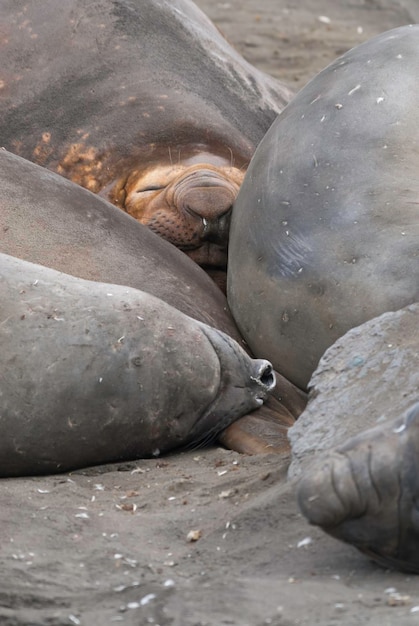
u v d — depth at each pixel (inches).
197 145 1369.3
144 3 1459.2
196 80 1433.3
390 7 3014.3
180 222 1250.0
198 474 900.6
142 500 842.8
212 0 3085.6
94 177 1360.7
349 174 1020.5
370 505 652.1
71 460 935.7
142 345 942.4
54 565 721.0
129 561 727.1
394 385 796.0
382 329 845.8
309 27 2787.9
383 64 1077.1
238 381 1003.9
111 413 932.6
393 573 681.6
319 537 729.0
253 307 1062.4
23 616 655.1
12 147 1371.8
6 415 908.6
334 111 1056.8
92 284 969.5
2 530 779.4
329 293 987.9
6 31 1405.0
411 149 1026.7
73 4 1427.2
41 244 1098.1
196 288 1143.6
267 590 666.2
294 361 1040.8
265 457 927.0
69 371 919.0
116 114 1379.2
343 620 619.8
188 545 754.2
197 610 649.6
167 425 960.9
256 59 2468.0
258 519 762.2
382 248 971.3
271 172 1067.3
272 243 1038.4
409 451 655.8
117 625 640.4
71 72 1395.2
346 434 773.3
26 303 932.6
